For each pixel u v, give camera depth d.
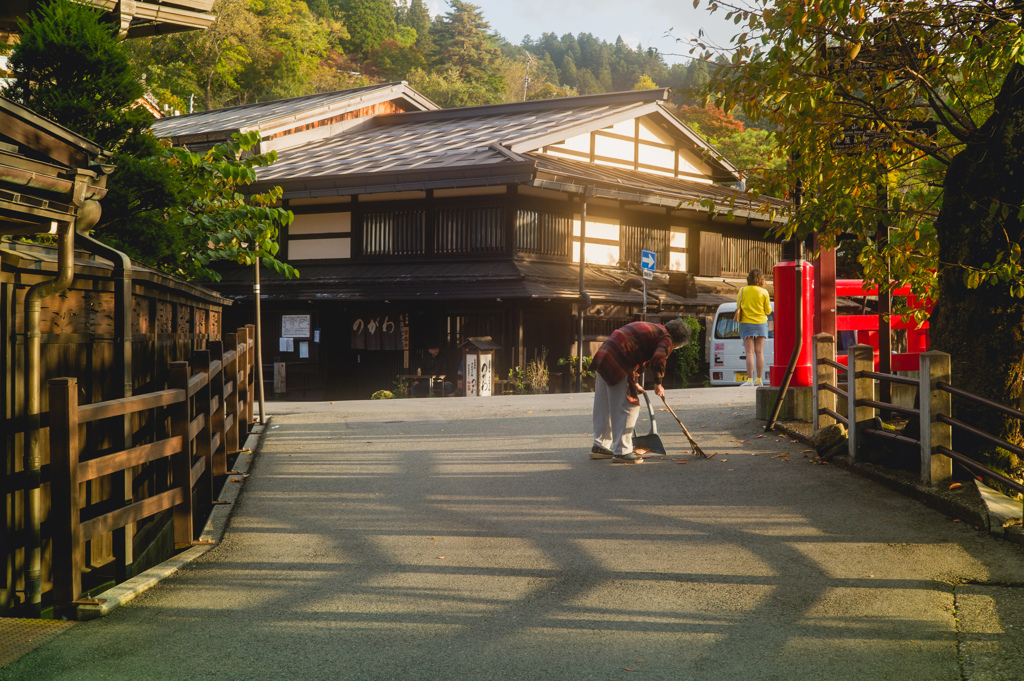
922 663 3.57
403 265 20.95
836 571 4.67
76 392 4.36
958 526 5.31
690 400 11.44
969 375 6.23
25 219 4.39
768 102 6.67
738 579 4.61
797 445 7.75
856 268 21.50
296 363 21.25
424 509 6.27
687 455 7.61
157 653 3.80
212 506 6.44
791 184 7.00
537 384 18.94
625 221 22.84
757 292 13.91
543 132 21.50
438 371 19.94
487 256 20.06
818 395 7.75
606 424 7.64
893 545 5.05
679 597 4.39
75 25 8.55
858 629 3.93
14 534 4.74
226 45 56.31
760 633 3.92
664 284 23.09
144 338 6.32
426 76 80.25
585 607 4.28
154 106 32.88
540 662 3.66
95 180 5.32
